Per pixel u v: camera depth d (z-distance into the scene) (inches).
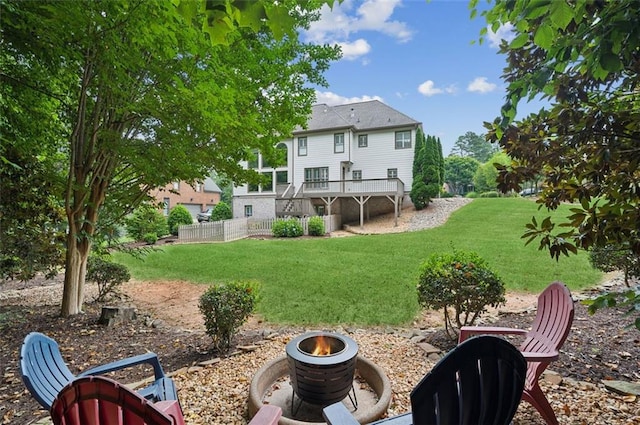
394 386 111.6
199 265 370.6
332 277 293.1
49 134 193.0
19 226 203.6
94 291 284.0
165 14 119.4
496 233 488.4
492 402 50.9
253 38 188.2
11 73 145.7
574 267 294.4
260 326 185.2
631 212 56.4
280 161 237.6
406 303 217.3
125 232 449.7
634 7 46.8
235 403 103.5
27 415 103.3
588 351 130.2
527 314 185.6
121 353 153.0
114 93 160.2
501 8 57.9
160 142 179.5
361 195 693.9
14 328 182.2
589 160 67.9
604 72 56.0
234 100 161.9
